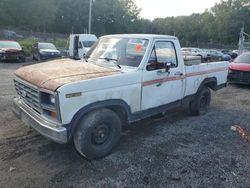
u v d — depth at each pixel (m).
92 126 4.07
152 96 5.05
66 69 4.44
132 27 82.50
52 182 3.69
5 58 19.02
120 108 4.56
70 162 4.22
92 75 4.18
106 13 75.50
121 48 5.14
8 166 4.04
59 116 3.74
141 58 4.84
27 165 4.09
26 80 4.28
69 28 69.81
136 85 4.66
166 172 4.04
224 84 7.77
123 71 4.56
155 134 5.50
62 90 3.66
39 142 4.82
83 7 70.00
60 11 67.62
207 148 4.93
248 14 73.50
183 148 4.88
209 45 59.44
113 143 4.46
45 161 4.22
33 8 51.97
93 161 4.27
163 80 5.23
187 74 5.97
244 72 11.21
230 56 32.88
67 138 3.87
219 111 7.52
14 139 4.91
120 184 3.70
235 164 4.37
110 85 4.22
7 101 7.38
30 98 4.27
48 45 22.39
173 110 7.31
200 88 6.61
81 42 18.30
